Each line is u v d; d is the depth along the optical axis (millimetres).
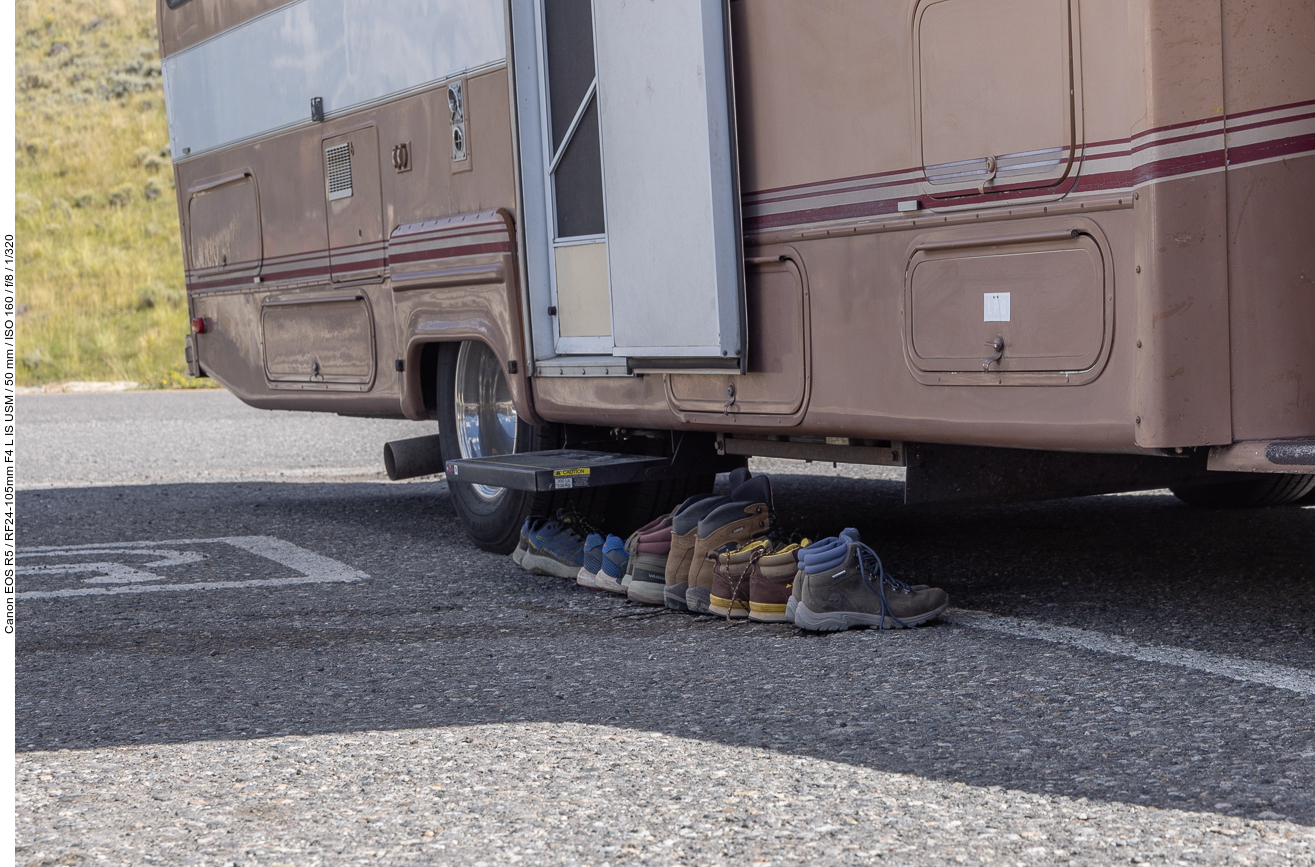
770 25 4828
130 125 38094
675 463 5969
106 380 24422
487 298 6328
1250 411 3789
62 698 4176
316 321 7730
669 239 5160
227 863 2770
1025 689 3822
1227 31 3684
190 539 7469
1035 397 4039
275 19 7793
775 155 4855
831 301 4680
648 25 5141
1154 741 3305
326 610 5449
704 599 5055
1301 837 2689
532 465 5824
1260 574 5309
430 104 6598
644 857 2723
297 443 13156
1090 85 3830
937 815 2889
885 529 6844
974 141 4141
